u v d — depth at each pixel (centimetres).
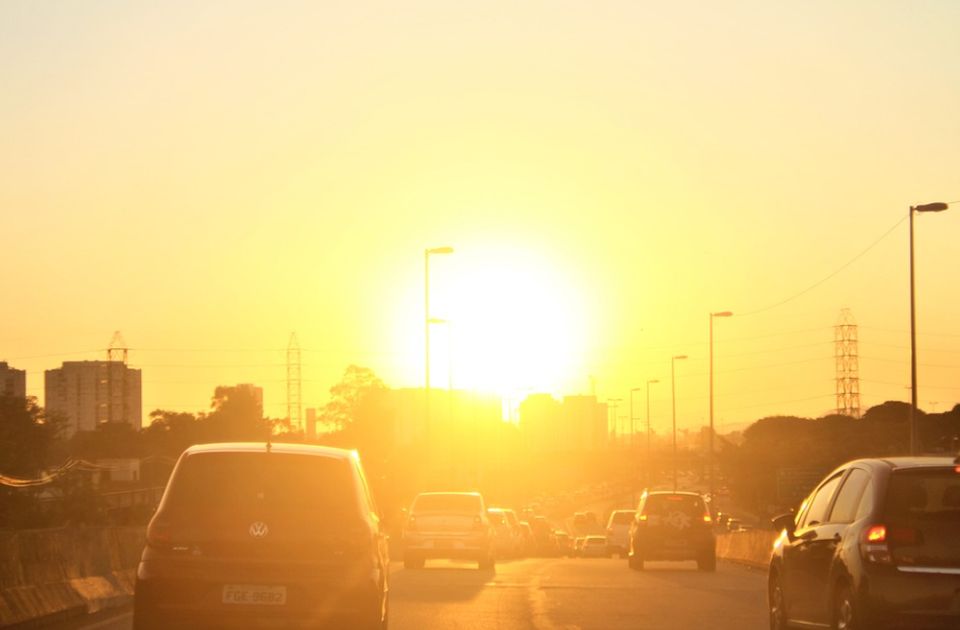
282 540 1975
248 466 2036
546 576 4662
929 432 15550
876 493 2081
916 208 6800
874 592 1997
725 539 7481
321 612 1969
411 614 3047
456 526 5259
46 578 2911
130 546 3581
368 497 2167
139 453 17238
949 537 2011
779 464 16100
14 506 6956
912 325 6775
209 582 1956
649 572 5256
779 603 2562
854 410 17375
